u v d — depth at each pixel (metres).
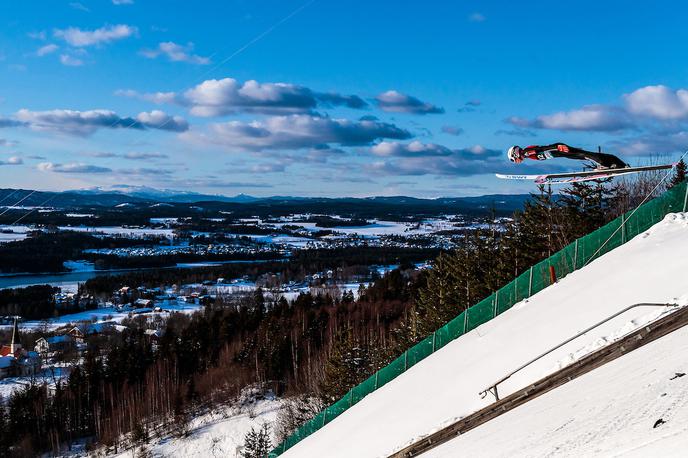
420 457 14.88
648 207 25.97
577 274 24.14
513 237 47.78
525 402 13.53
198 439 59.56
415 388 22.69
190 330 84.75
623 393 9.01
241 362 76.69
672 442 5.93
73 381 71.56
